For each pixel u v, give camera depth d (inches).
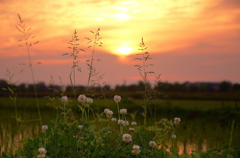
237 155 117.3
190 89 1061.1
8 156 106.4
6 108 526.9
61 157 105.7
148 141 114.6
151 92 113.3
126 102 512.4
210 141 232.8
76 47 104.3
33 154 102.3
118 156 109.8
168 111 414.3
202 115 394.0
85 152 108.3
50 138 109.9
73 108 310.0
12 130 242.7
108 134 116.0
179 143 229.5
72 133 108.4
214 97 831.1
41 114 402.9
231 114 355.9
